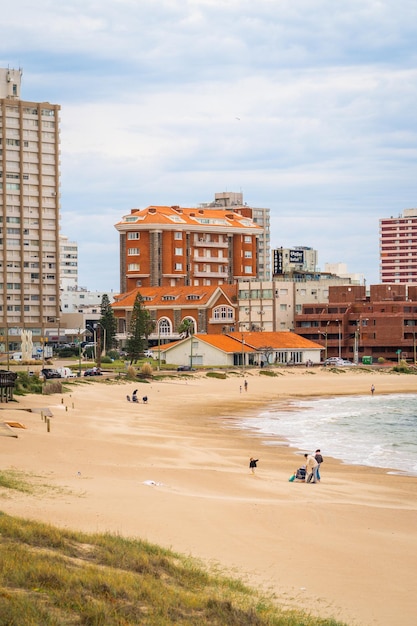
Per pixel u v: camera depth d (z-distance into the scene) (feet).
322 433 344.28
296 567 131.54
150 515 156.87
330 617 110.32
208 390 547.90
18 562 109.29
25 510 151.23
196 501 172.55
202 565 128.67
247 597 114.83
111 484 186.91
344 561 136.36
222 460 256.52
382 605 116.06
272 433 341.62
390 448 300.61
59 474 197.16
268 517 163.12
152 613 101.45
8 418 317.22
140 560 120.88
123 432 312.71
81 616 96.53
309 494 201.05
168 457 251.80
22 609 94.63
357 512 175.83
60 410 380.99
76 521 147.02
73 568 113.09
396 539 153.48
